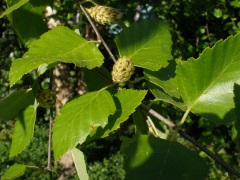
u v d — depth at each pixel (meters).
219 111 0.15
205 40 0.73
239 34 0.14
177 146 0.14
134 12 0.66
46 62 0.14
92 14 0.18
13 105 0.19
